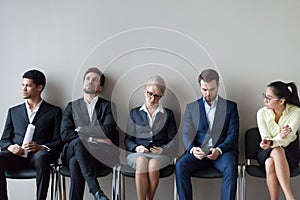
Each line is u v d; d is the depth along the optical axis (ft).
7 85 12.28
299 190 11.66
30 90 11.32
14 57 12.26
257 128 11.27
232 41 11.78
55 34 12.20
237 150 11.02
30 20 12.23
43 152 10.55
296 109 10.49
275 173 10.02
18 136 11.32
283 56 11.67
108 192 12.11
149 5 12.00
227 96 11.82
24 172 10.48
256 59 11.73
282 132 10.15
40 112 11.44
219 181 11.86
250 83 11.75
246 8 11.74
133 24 12.05
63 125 11.14
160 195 12.03
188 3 11.89
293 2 11.62
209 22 11.84
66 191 12.14
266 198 11.75
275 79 11.69
